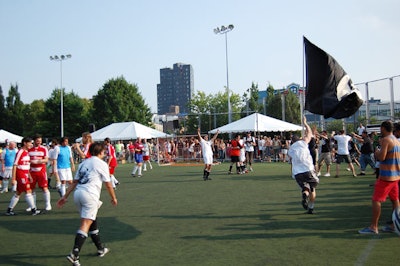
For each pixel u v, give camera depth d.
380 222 7.38
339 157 15.72
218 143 31.62
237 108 71.88
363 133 16.16
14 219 8.88
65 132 62.94
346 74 8.42
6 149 15.01
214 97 74.19
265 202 10.00
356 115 25.14
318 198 10.40
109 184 5.70
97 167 5.62
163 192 12.93
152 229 7.36
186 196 11.71
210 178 17.23
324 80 8.41
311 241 6.12
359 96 8.20
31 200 9.46
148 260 5.42
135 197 11.88
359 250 5.56
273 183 14.41
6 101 76.88
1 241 6.75
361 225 7.15
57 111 63.12
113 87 62.97
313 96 8.57
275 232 6.78
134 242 6.44
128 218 8.50
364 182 13.69
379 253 5.39
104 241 6.55
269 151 29.34
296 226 7.19
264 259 5.27
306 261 5.13
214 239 6.44
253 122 29.77
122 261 5.42
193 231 7.07
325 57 8.39
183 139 32.19
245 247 5.90
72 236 7.08
